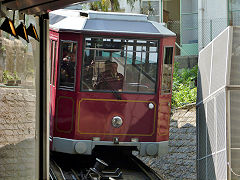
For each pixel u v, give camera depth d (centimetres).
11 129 799
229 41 891
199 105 1149
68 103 1194
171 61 1241
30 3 707
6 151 780
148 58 1211
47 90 831
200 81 1155
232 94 888
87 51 1191
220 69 939
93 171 1125
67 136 1192
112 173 1168
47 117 834
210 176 1003
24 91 845
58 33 1198
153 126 1212
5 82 796
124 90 1203
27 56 843
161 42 1210
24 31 706
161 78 1215
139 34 1198
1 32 779
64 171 1230
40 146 830
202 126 1105
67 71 1195
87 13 1233
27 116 837
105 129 1195
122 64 1204
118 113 1198
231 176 873
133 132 1204
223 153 896
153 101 1211
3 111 785
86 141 1188
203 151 1086
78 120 1184
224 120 891
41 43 826
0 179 760
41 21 823
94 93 1191
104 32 1188
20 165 812
